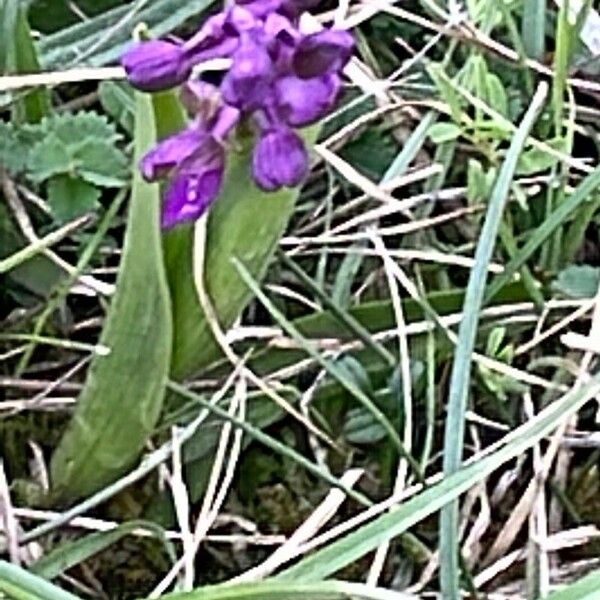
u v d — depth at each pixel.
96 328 0.45
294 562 0.41
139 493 0.42
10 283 0.45
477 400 0.45
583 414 0.44
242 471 0.43
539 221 0.48
